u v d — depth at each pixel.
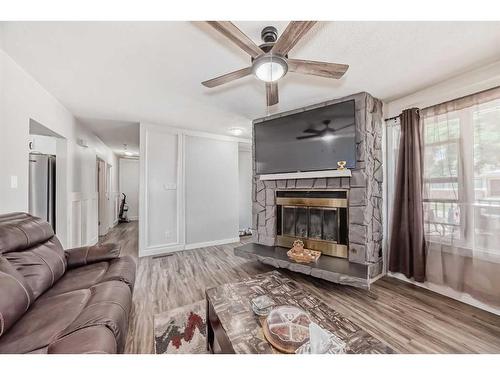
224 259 3.54
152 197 3.83
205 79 2.20
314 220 3.04
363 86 2.40
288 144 3.12
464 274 2.14
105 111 3.15
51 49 1.70
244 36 1.23
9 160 1.82
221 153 4.62
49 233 1.83
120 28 1.48
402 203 2.63
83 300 1.33
